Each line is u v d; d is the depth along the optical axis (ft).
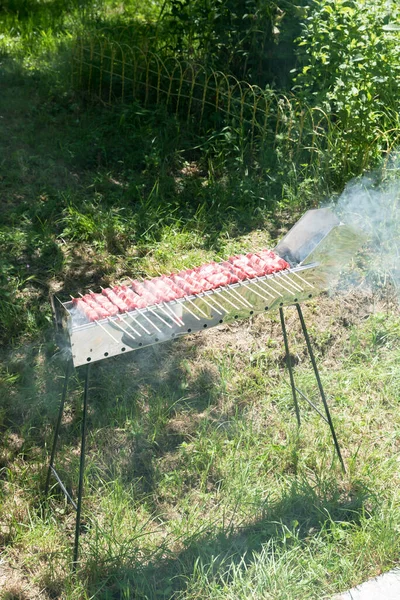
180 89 26.45
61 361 16.88
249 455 14.82
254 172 24.20
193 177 24.09
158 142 25.30
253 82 27.22
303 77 24.63
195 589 12.05
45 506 13.65
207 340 18.08
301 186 23.00
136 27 31.68
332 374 17.19
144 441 15.16
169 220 22.11
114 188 23.39
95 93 28.50
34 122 26.68
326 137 23.52
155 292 12.19
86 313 11.70
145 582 12.12
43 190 22.88
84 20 34.45
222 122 25.96
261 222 22.40
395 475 14.44
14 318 17.75
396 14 24.94
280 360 17.62
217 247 21.15
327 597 11.98
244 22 27.20
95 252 20.61
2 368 16.63
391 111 24.82
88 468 14.34
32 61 31.53
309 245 13.74
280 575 12.07
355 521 13.37
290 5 26.00
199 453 14.82
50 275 19.57
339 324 18.84
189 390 16.63
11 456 14.61
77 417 15.57
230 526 13.20
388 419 16.03
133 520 13.32
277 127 24.50
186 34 28.43
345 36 23.93
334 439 14.37
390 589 12.03
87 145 25.30
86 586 12.14
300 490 13.87
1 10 38.01
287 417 15.97
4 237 20.43
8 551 12.78
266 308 12.78
